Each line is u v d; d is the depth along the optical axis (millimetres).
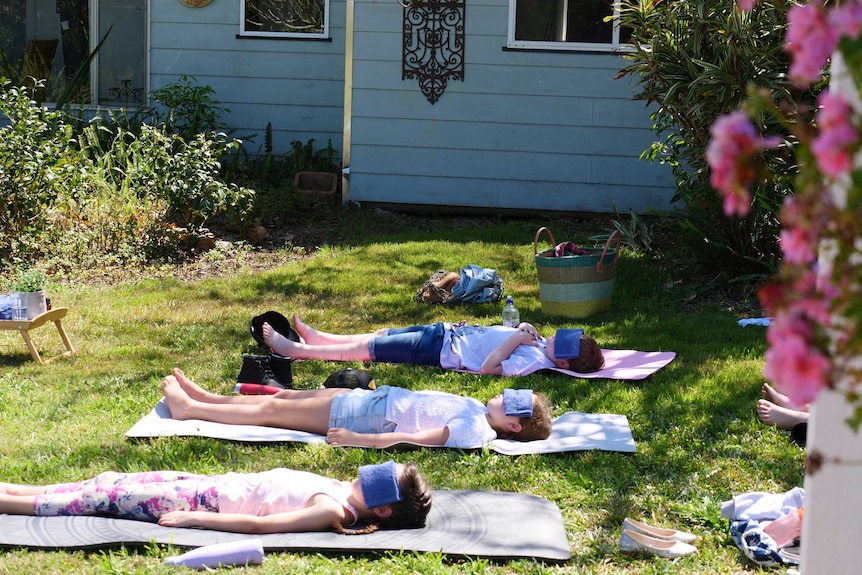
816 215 1415
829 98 1396
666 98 7562
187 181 9469
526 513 3844
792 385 1394
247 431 4770
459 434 4598
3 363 6074
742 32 7164
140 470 4242
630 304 7645
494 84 10602
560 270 7152
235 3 12062
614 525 3842
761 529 3631
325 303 7633
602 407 5223
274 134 12289
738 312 7406
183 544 3492
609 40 10391
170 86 11742
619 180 10586
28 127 9438
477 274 7633
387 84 10742
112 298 7773
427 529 3701
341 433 4613
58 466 4332
